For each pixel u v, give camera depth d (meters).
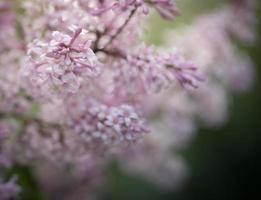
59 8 0.40
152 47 0.39
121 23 0.39
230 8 0.59
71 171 0.54
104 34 0.39
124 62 0.39
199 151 0.83
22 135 0.43
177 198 0.81
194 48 0.59
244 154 0.85
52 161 0.44
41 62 0.34
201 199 0.82
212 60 0.59
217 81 0.68
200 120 0.78
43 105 0.43
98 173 0.58
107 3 0.38
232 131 0.85
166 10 0.38
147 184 0.78
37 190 0.49
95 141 0.40
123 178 0.73
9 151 0.43
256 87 0.88
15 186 0.42
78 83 0.34
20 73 0.40
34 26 0.40
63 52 0.34
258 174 0.85
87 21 0.38
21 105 0.42
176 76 0.39
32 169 0.52
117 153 0.52
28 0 0.42
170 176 0.62
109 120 0.38
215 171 0.83
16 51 0.42
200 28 0.59
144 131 0.38
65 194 0.58
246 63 0.62
